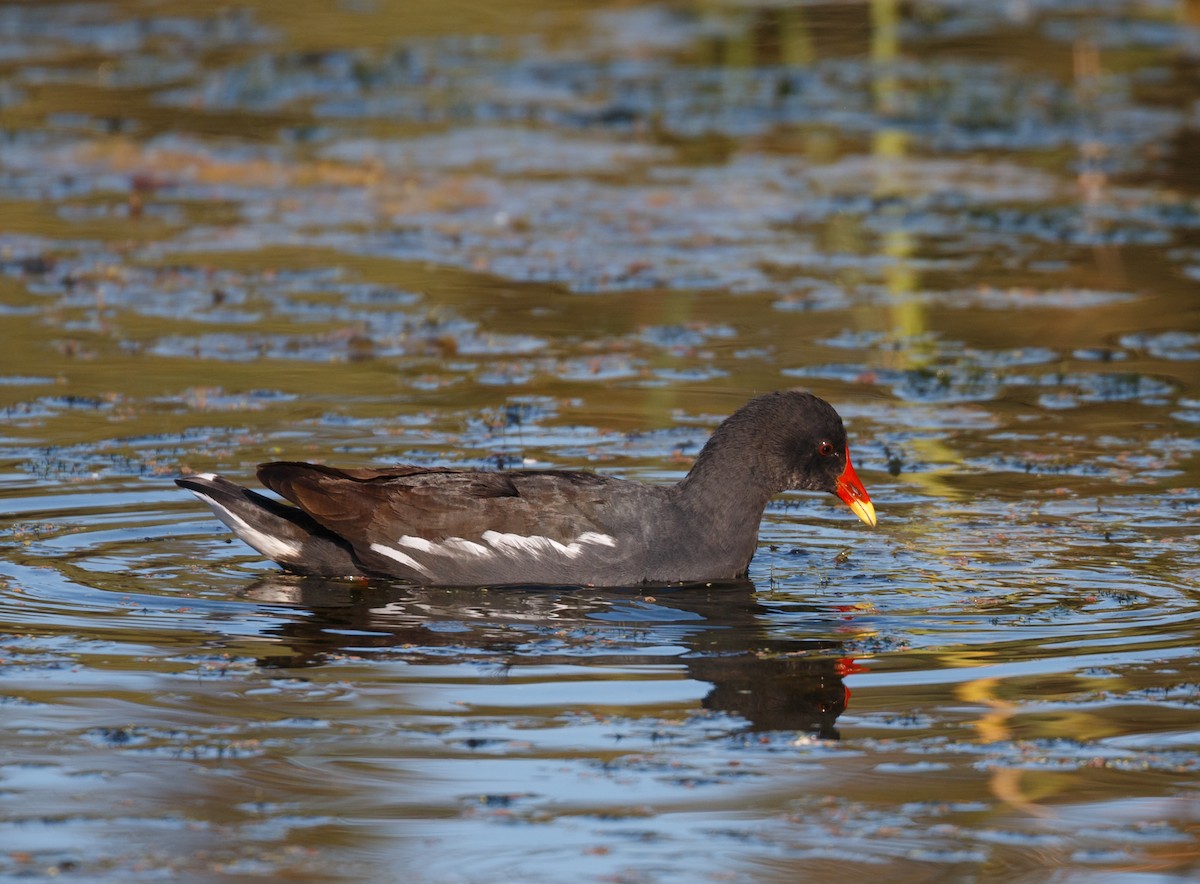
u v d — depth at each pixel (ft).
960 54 102.63
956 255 70.44
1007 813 26.14
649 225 74.33
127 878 23.90
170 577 37.86
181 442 47.83
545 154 85.76
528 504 38.27
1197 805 26.35
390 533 37.93
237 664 32.35
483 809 26.23
